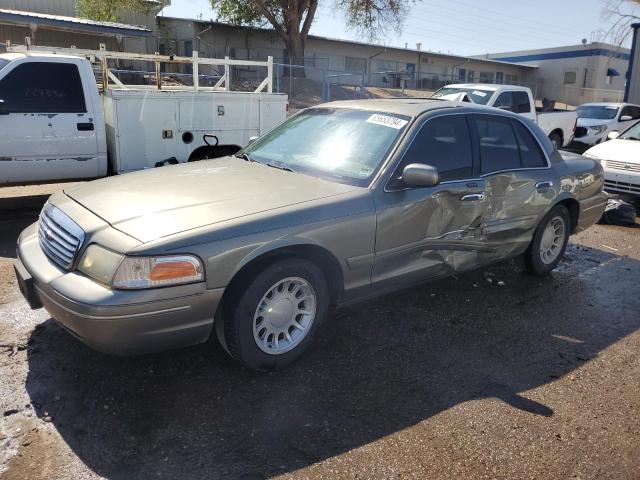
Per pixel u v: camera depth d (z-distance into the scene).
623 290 5.45
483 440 3.02
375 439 2.98
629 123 16.70
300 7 28.27
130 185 3.85
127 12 26.52
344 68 36.09
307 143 4.49
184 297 3.04
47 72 6.67
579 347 4.17
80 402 3.18
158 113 7.46
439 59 40.44
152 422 3.03
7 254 5.73
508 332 4.36
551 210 5.36
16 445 2.81
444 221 4.27
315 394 3.36
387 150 4.04
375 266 3.90
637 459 2.93
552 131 14.91
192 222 3.19
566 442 3.04
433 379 3.60
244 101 8.19
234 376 3.50
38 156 6.72
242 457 2.79
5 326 4.05
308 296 3.61
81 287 3.01
